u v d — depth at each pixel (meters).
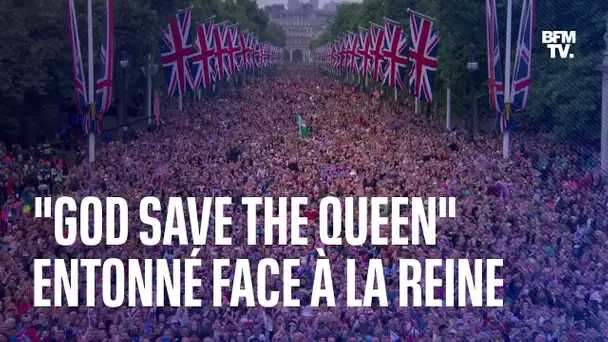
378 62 133.38
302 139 105.69
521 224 50.25
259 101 187.75
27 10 86.06
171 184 67.56
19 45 81.69
